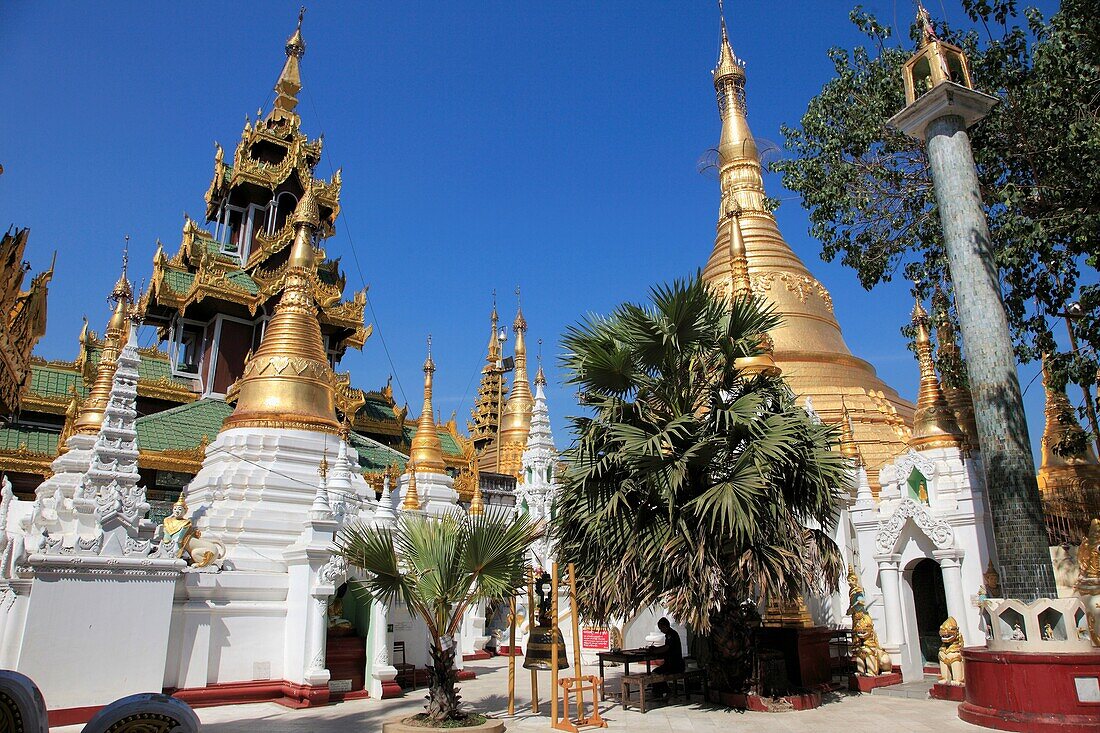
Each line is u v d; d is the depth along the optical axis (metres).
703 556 13.96
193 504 23.41
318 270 52.41
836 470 14.92
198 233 50.25
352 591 20.22
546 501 33.38
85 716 14.86
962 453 20.11
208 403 40.22
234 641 17.64
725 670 15.70
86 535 17.75
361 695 18.14
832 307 38.53
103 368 27.70
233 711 16.25
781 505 14.42
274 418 24.38
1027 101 17.56
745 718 14.05
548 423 35.94
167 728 7.27
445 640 13.77
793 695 15.29
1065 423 27.08
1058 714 11.73
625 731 13.13
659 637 23.36
